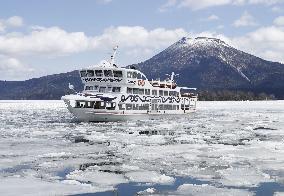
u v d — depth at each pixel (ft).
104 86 203.21
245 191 65.82
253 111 336.49
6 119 234.17
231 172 81.51
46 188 66.64
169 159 96.84
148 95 216.74
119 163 91.20
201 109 380.17
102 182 72.64
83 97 191.83
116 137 141.38
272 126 188.55
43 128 174.19
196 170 83.71
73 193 63.93
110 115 199.52
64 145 120.88
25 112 321.52
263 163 90.79
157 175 78.54
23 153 105.29
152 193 64.49
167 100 231.91
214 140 135.23
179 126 186.60
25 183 70.18
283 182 72.90
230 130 169.58
